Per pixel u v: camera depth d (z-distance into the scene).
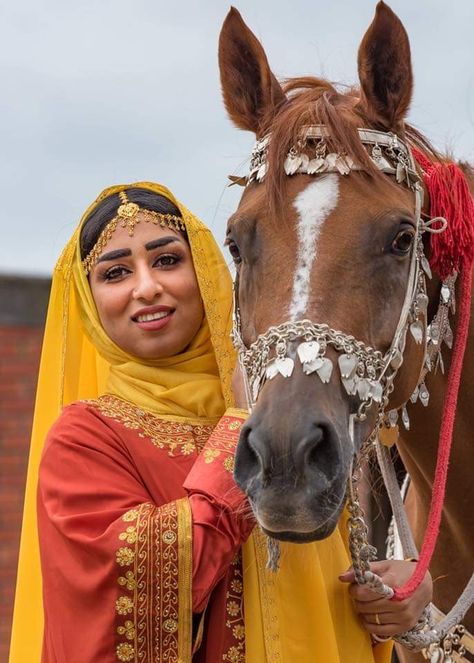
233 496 2.49
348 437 2.34
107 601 2.45
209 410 2.73
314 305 2.37
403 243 2.48
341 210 2.44
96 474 2.58
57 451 2.61
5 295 7.34
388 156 2.57
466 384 2.79
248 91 2.73
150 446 2.64
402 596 2.54
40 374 2.91
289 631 2.58
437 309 2.68
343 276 2.40
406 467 2.97
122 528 2.46
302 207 2.45
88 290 2.84
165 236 2.77
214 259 2.80
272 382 2.32
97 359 2.95
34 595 2.82
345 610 2.64
